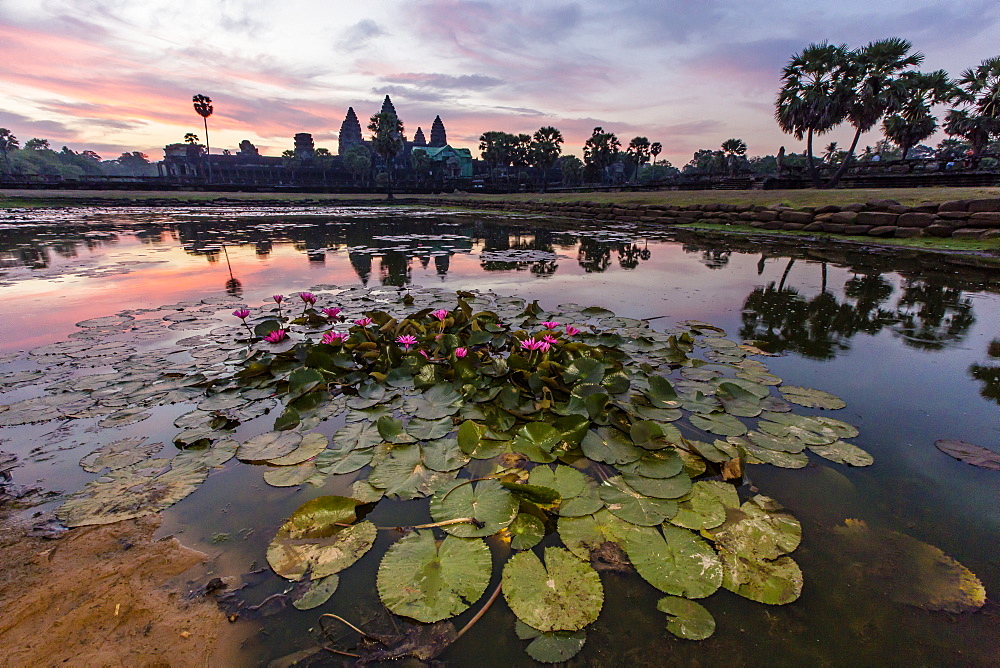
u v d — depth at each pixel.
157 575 1.17
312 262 6.62
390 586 1.14
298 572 1.18
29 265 6.10
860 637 1.02
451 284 5.06
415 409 2.04
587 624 1.05
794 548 1.27
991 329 3.41
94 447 1.76
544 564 1.21
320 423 1.98
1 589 1.11
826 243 8.66
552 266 6.42
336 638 1.01
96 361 2.61
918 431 1.93
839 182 18.55
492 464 1.67
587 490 1.51
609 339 2.83
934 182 15.08
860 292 4.65
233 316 3.57
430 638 1.01
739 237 10.02
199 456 1.70
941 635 1.03
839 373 2.57
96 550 1.24
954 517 1.41
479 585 1.14
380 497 1.48
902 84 17.16
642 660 0.97
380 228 12.79
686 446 1.79
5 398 2.14
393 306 3.88
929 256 6.89
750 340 3.15
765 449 1.76
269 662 0.95
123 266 6.10
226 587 1.14
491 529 1.33
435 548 1.25
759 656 0.98
